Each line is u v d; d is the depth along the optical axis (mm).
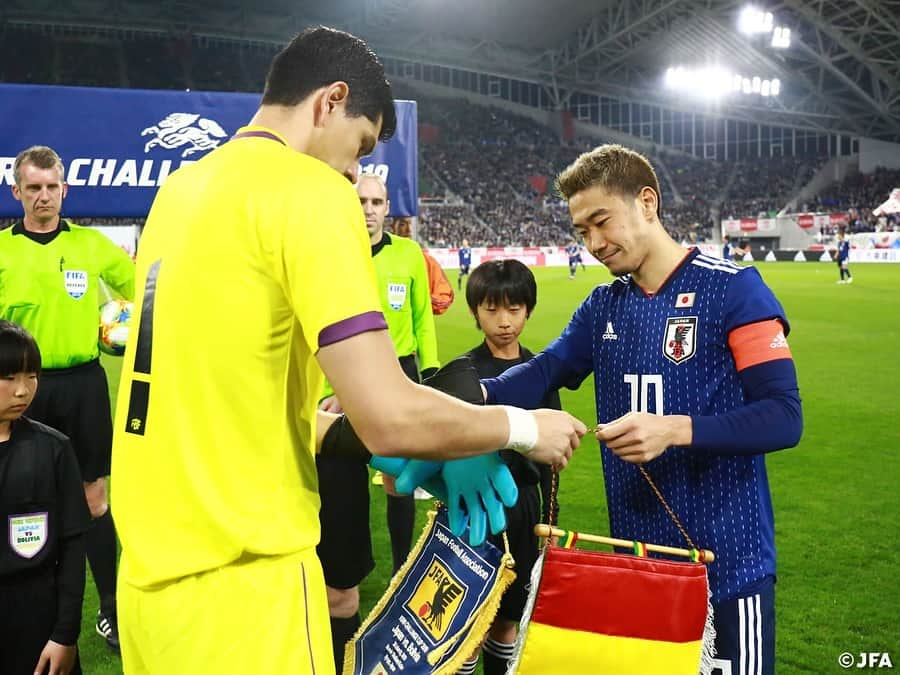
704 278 1959
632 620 1667
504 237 42938
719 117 48188
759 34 36375
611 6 39625
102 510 3795
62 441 2688
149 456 1434
